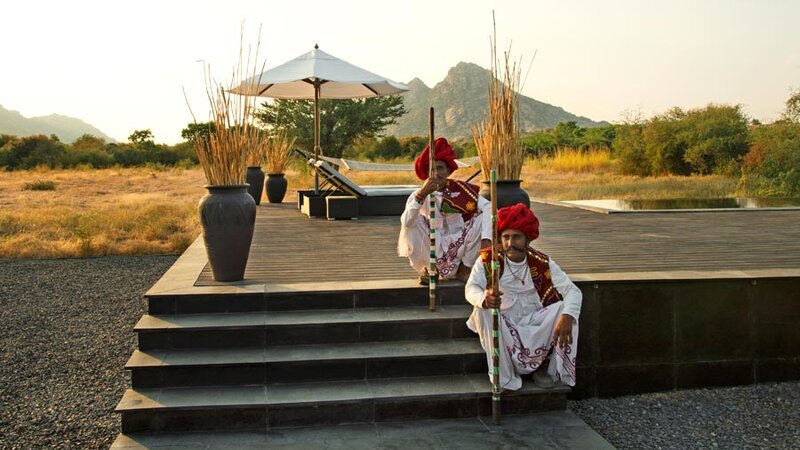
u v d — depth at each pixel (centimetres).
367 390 420
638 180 2217
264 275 550
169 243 1202
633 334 491
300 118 3353
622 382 493
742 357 502
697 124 2331
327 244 745
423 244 498
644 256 620
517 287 421
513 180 626
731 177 2105
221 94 518
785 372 507
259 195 1341
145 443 386
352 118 3431
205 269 575
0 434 438
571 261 591
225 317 470
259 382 430
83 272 980
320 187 1184
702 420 445
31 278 938
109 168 4084
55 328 689
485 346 418
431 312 482
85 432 441
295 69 1072
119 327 693
